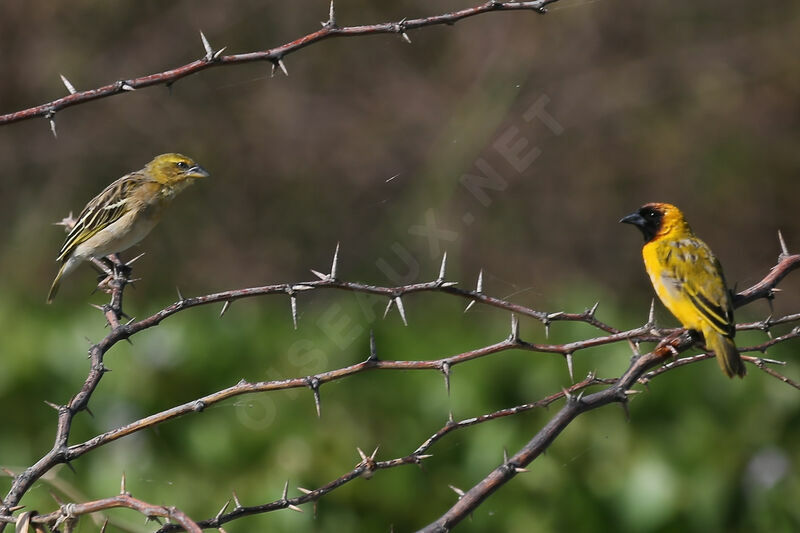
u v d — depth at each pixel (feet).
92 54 65.36
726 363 20.61
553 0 15.76
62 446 14.07
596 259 63.98
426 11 68.18
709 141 66.95
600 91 65.77
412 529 30.19
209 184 65.05
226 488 30.09
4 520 13.05
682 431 31.73
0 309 37.58
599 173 65.36
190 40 66.08
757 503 30.76
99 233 27.30
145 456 30.48
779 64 66.95
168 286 62.69
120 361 32.63
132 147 65.36
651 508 30.22
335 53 67.62
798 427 32.78
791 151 66.74
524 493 30.22
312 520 29.19
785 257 18.37
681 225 23.38
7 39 64.39
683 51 67.46
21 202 63.26
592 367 34.22
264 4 66.59
